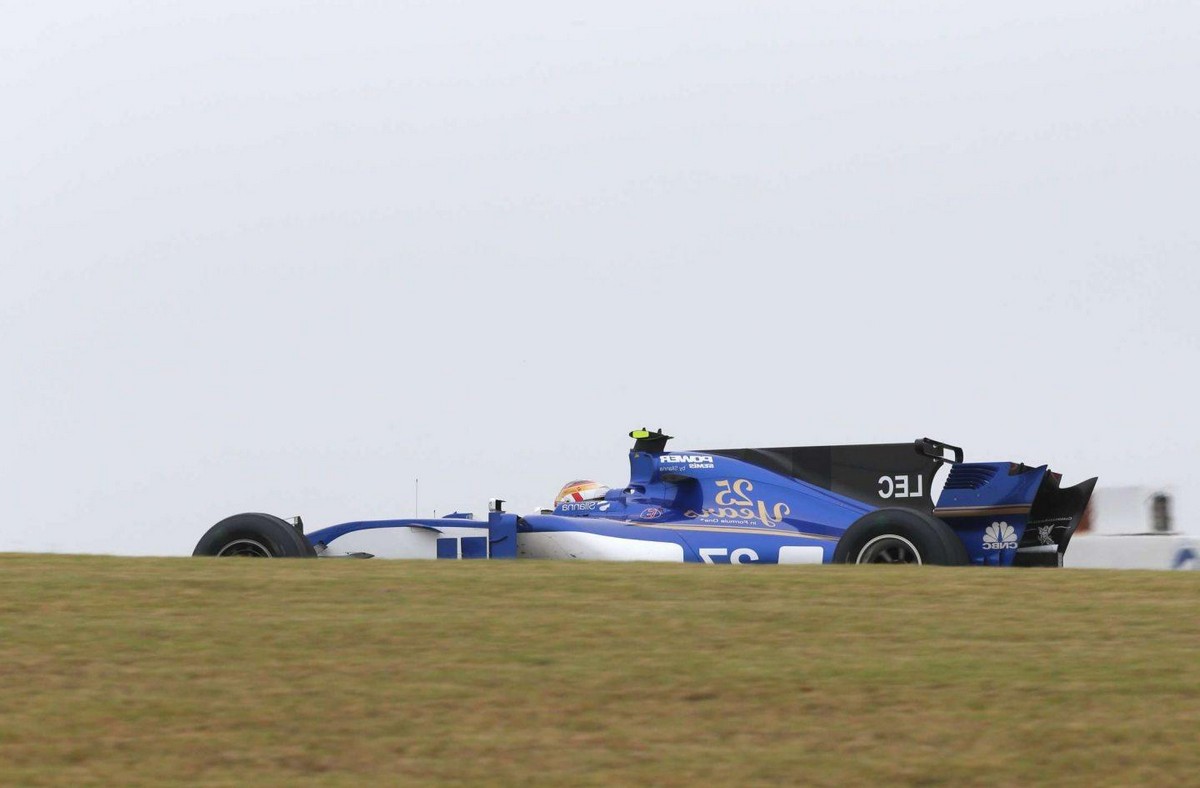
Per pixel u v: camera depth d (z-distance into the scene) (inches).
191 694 856.3
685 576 1239.5
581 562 1373.0
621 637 986.1
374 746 772.6
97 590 1149.1
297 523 1862.7
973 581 1211.9
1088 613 1063.0
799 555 1835.6
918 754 751.7
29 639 976.9
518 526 1936.5
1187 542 1809.8
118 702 840.9
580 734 789.2
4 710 826.2
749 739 779.4
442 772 736.3
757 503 1921.8
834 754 755.4
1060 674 881.5
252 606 1088.8
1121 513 1867.6
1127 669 889.5
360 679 885.2
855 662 917.2
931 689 855.7
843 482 1910.7
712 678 882.1
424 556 1950.1
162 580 1200.2
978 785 712.4
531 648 954.7
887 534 1563.7
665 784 718.5
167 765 746.2
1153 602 1103.0
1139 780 711.1
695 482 1968.5
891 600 1120.2
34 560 1355.8
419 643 968.3
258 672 900.0
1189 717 792.9
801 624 1028.5
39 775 730.8
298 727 800.3
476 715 819.4
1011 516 1704.0
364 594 1141.1
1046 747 756.0
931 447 1849.2
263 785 719.7
